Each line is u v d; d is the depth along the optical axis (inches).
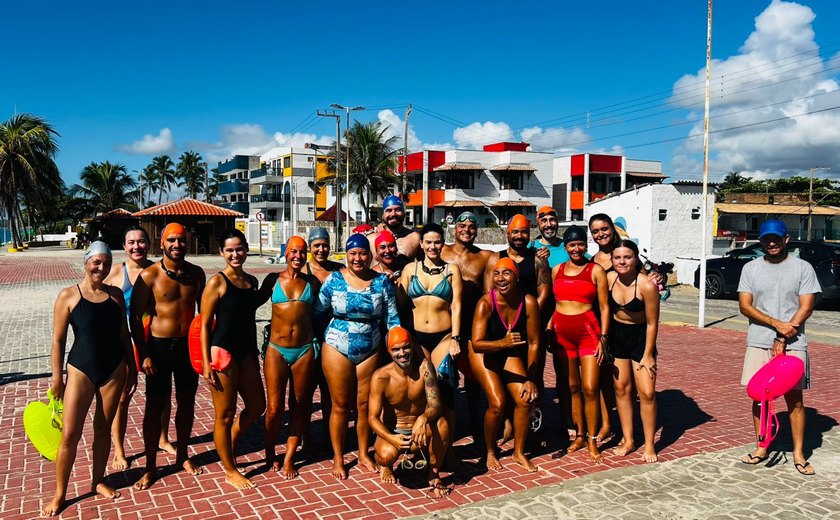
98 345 171.0
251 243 2208.4
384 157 1792.6
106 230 1910.7
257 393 191.2
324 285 191.0
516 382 199.2
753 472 198.4
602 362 206.5
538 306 197.9
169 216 1614.2
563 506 173.3
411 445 177.3
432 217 1920.5
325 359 188.9
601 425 235.3
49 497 179.3
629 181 1957.4
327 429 218.2
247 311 186.2
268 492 183.0
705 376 335.6
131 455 214.1
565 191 1940.2
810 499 177.9
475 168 1827.0
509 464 206.2
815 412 265.4
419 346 187.2
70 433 167.6
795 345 197.8
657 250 846.5
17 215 1774.1
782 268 198.2
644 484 188.9
